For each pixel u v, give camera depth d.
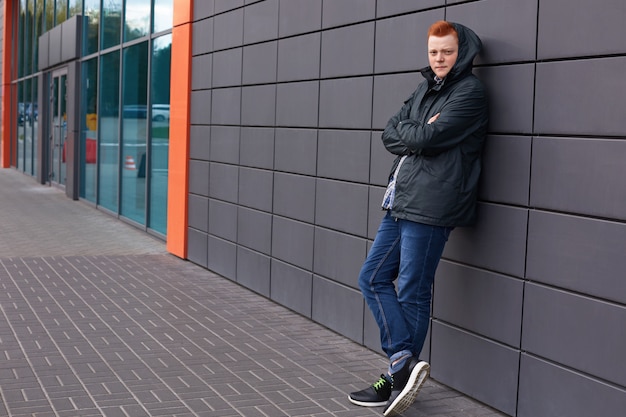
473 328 4.72
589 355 3.93
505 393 4.48
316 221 6.49
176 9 9.70
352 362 5.44
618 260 3.77
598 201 3.88
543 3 4.18
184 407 4.46
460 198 4.39
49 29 19.23
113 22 13.30
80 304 6.93
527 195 4.30
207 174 8.77
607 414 3.83
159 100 10.77
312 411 4.46
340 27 6.13
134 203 12.20
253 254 7.63
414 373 4.28
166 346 5.70
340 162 6.14
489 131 4.54
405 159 4.47
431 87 4.52
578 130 3.98
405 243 4.45
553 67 4.12
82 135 15.78
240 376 5.07
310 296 6.59
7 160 25.39
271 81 7.29
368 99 5.77
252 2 7.65
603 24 3.84
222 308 6.94
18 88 23.86
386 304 4.53
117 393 4.66
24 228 11.66
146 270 8.62
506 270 4.45
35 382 4.82
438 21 4.86
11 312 6.57
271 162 7.28
